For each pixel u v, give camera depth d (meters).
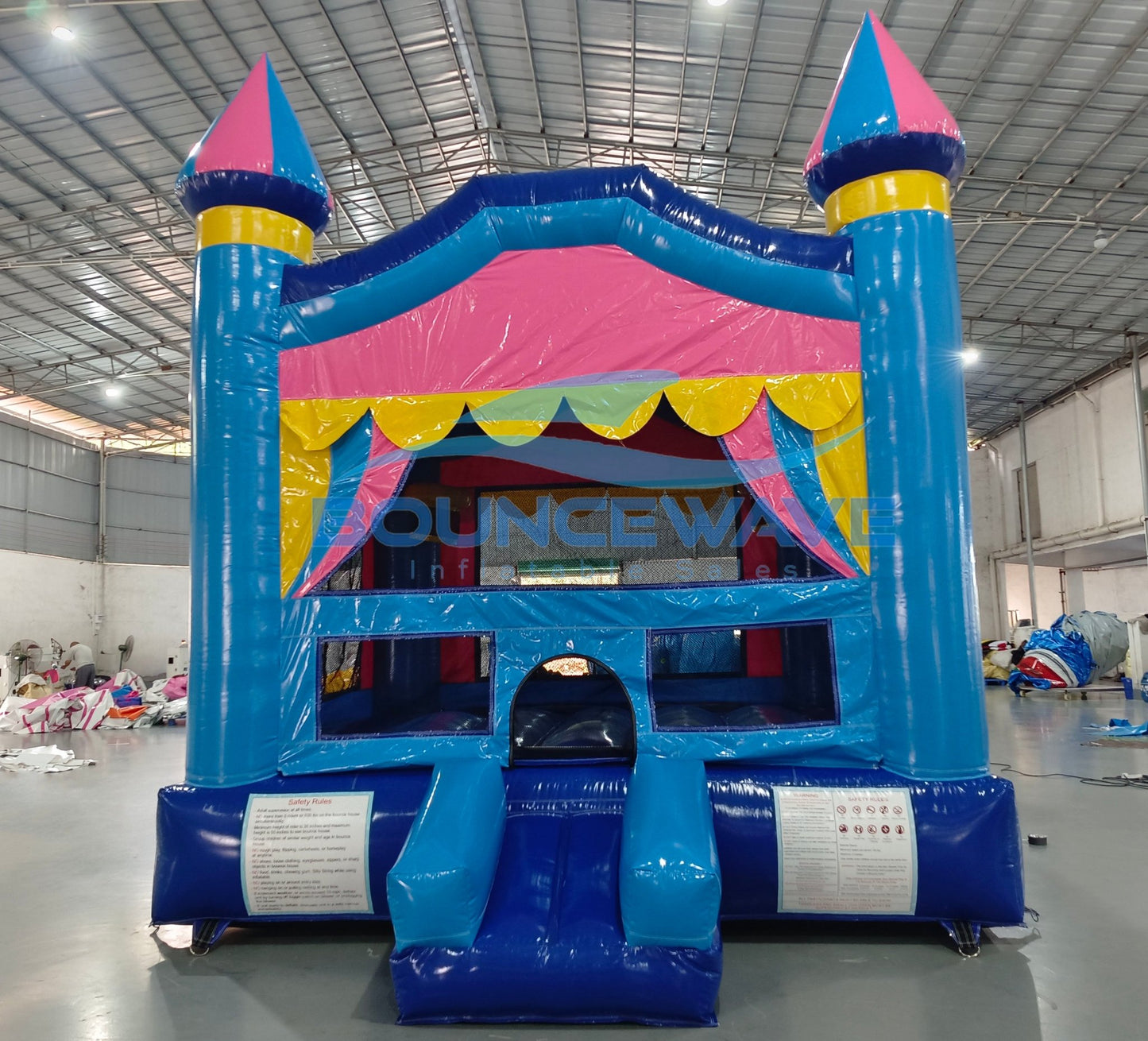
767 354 3.52
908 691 3.27
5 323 13.95
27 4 7.37
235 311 3.60
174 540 21.12
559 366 3.59
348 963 3.11
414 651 4.84
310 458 3.68
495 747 3.46
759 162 10.95
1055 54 8.39
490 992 2.57
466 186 3.64
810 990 2.80
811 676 4.26
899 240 3.43
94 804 6.38
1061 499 17.69
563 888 2.87
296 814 3.26
